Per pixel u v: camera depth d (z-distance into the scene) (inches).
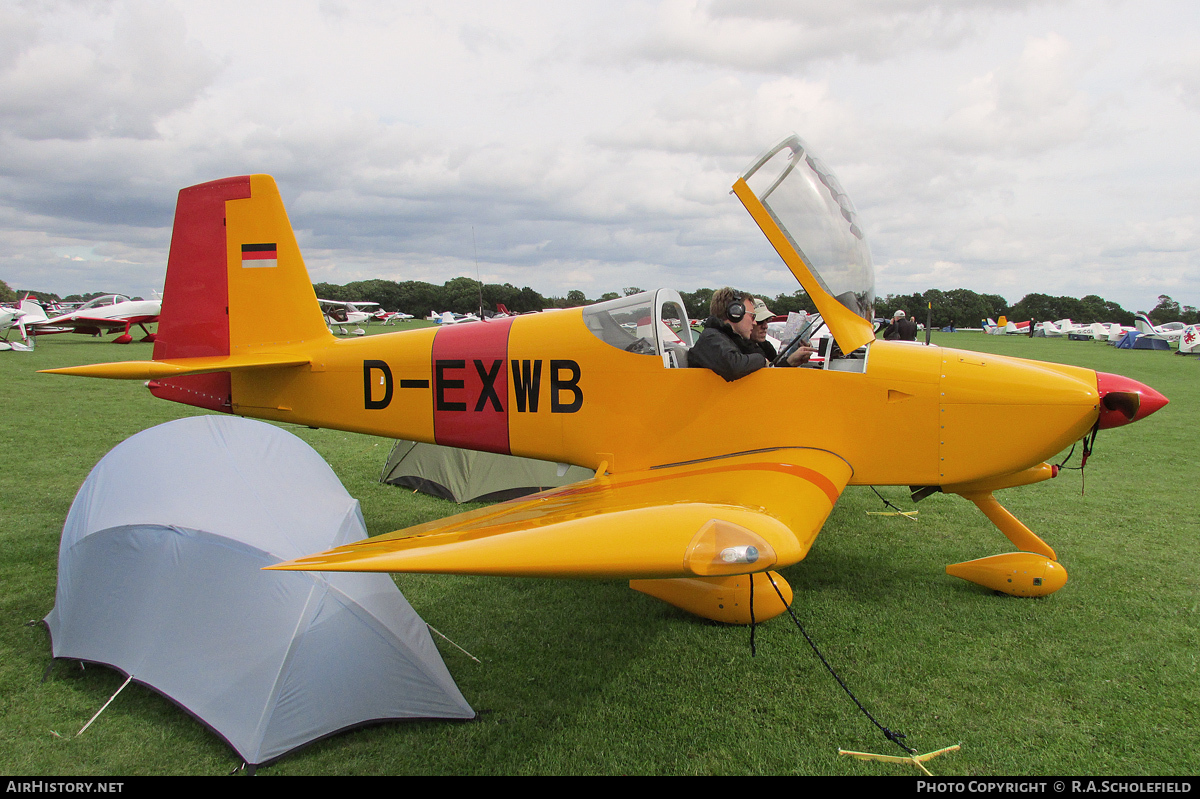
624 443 160.7
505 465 220.8
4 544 174.6
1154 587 157.6
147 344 939.3
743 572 86.5
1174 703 111.0
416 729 105.3
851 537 197.0
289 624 102.3
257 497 119.2
